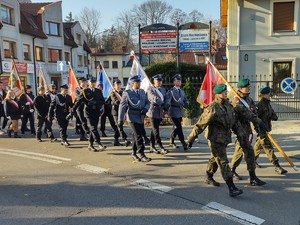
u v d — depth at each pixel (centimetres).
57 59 3484
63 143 956
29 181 613
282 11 1533
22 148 943
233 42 1582
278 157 741
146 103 736
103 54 5403
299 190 528
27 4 3447
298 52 1539
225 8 1933
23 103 1179
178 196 516
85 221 431
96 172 664
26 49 2962
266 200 489
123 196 523
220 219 427
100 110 884
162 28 1596
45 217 446
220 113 500
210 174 566
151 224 418
